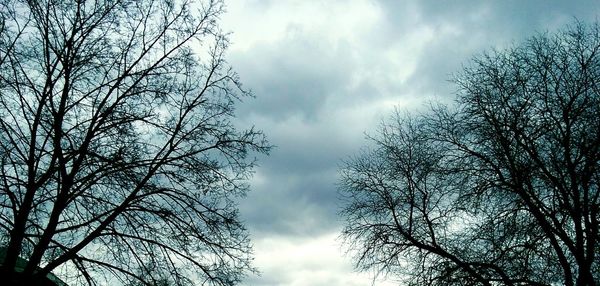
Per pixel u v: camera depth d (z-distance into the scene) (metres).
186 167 15.16
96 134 14.53
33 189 13.60
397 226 17.06
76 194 14.00
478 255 16.28
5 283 12.47
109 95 15.18
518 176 15.52
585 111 15.75
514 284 14.95
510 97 16.80
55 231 13.55
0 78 14.12
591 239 14.55
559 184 14.95
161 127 15.70
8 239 14.21
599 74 16.17
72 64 14.45
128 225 14.95
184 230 15.01
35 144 14.09
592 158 14.91
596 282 15.19
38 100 14.35
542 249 15.48
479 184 16.44
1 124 13.89
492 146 16.55
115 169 14.51
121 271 13.98
